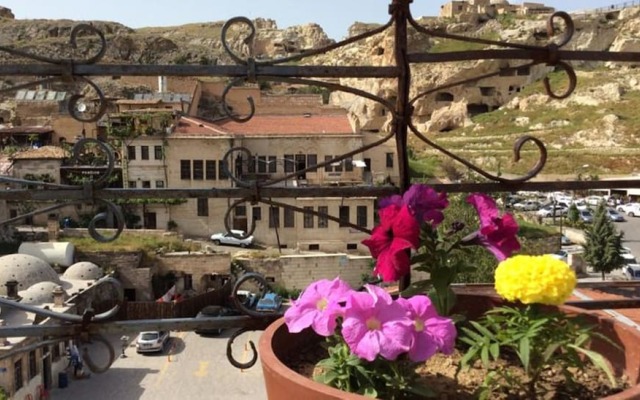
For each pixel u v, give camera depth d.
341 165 40.12
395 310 2.59
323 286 2.84
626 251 43.41
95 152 41.59
